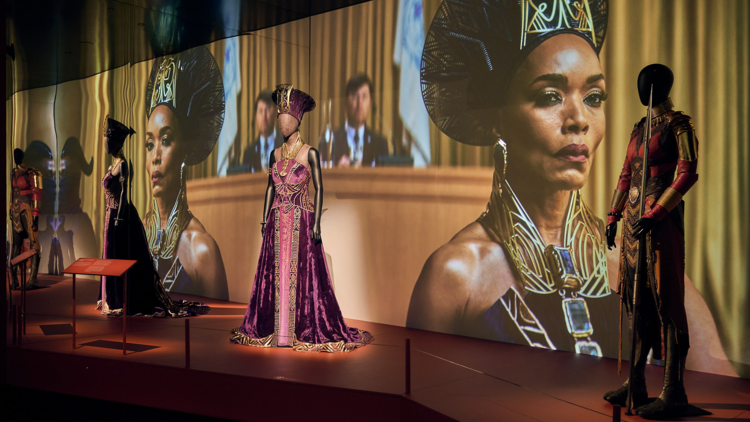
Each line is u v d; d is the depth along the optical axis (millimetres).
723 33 3738
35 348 4098
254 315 4469
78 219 4762
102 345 4227
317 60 6102
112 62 4887
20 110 4430
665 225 2854
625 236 3031
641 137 2986
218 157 5711
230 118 5766
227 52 5688
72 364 3943
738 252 3693
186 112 5445
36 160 4480
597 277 4285
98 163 4859
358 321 5641
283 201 4480
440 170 5176
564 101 4449
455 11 5070
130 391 3779
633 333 2807
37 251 4562
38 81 4512
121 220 5039
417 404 2986
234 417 3496
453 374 3592
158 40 5168
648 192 2906
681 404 2793
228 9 5426
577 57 4383
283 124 4551
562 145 4461
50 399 3986
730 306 3719
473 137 4969
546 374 3645
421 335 4953
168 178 5336
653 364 3951
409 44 5391
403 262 5418
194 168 5531
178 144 5383
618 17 4176
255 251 6184
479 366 3832
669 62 3949
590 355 4234
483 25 4898
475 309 4918
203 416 3582
